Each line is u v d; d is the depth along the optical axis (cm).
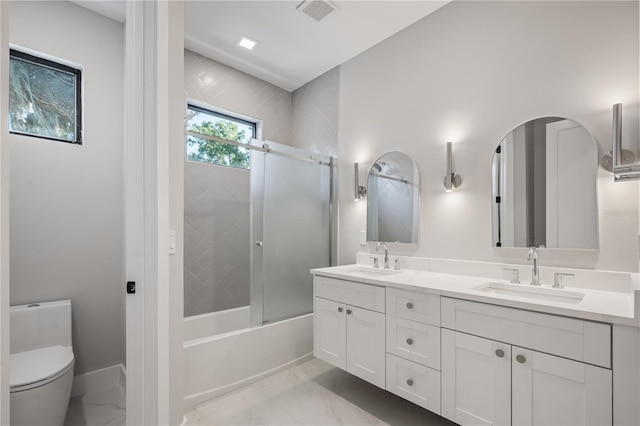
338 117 302
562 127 174
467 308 153
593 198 163
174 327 165
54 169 213
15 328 187
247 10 227
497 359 142
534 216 182
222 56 286
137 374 144
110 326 232
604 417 116
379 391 217
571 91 171
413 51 244
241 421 183
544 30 181
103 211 232
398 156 252
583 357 121
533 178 183
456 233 216
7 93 80
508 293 180
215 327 281
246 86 314
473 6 210
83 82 225
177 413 165
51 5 213
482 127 205
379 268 248
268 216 251
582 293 154
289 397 209
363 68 281
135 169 147
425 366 168
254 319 239
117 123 239
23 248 201
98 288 228
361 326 201
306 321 270
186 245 271
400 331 180
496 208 197
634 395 111
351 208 290
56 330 200
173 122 168
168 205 155
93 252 227
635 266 151
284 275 261
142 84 149
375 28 249
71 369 173
